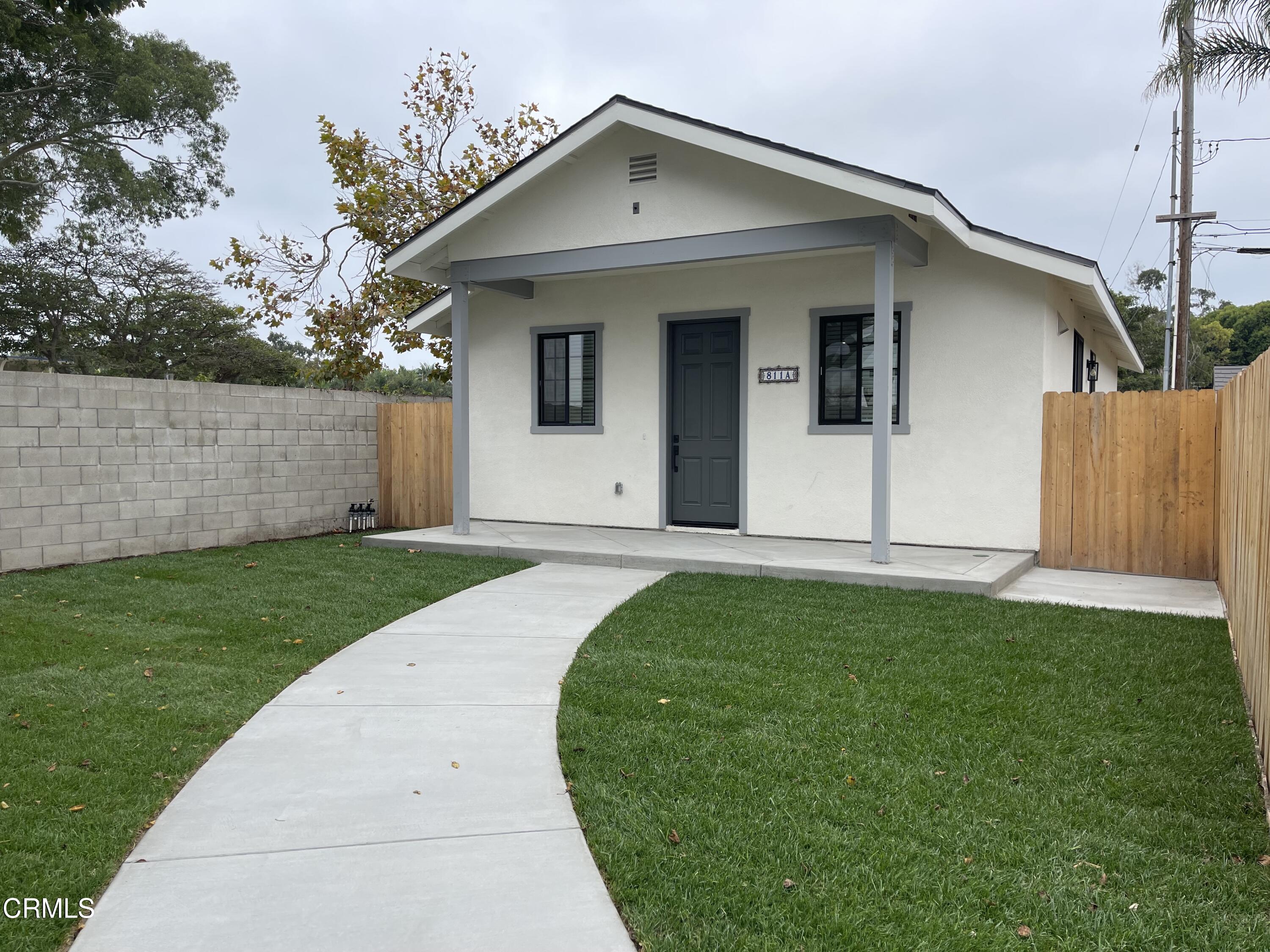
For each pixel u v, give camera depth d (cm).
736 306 983
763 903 253
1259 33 1000
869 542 920
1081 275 767
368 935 237
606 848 287
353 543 996
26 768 347
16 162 2442
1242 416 514
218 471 968
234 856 283
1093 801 323
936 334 884
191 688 454
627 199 864
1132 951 232
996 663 497
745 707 426
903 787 334
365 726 406
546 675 485
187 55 2655
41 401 796
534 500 1121
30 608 628
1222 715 417
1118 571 814
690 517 1034
